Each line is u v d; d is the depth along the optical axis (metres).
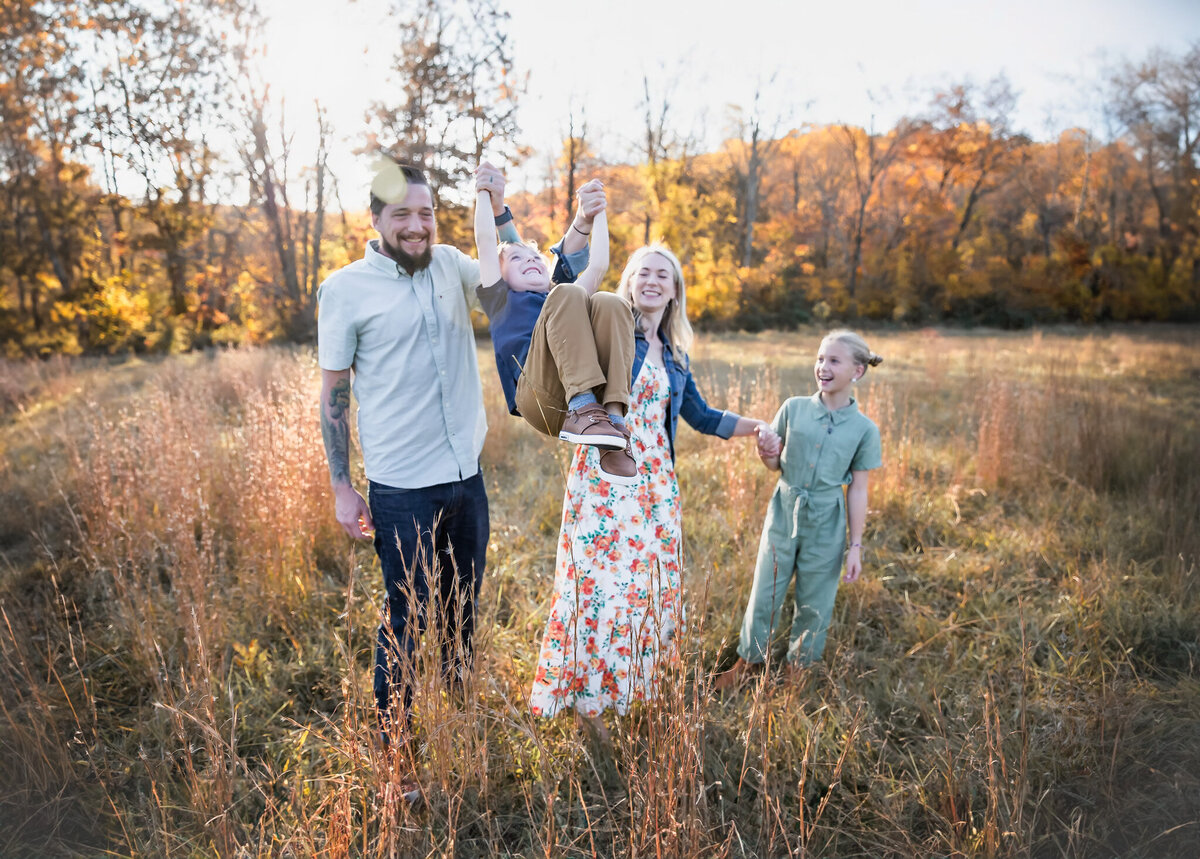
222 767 1.98
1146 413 6.32
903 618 3.26
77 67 22.44
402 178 2.05
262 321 22.59
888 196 38.91
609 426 1.85
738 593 3.18
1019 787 1.95
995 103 34.97
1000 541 4.13
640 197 28.80
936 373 10.11
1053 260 33.69
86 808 2.09
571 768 2.08
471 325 2.33
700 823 1.77
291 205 24.97
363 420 2.23
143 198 23.61
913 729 2.46
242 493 3.83
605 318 1.98
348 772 2.09
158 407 4.84
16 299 22.47
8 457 5.67
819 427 2.67
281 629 3.14
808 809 2.11
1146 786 2.08
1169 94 31.98
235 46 22.55
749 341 20.81
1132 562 3.60
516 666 2.76
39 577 3.61
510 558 3.77
